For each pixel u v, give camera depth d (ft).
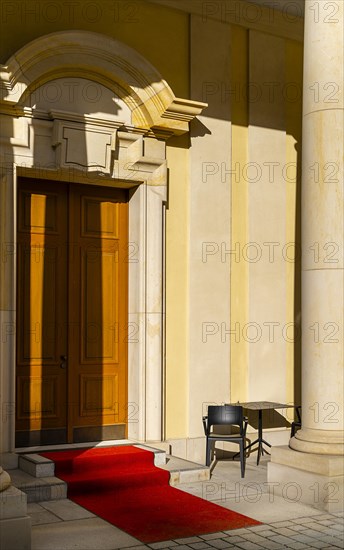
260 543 18.04
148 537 18.45
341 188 22.75
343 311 22.67
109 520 19.94
